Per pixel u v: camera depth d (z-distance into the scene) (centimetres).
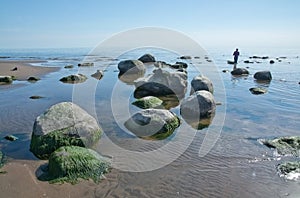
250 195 722
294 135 1145
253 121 1333
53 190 722
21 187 726
